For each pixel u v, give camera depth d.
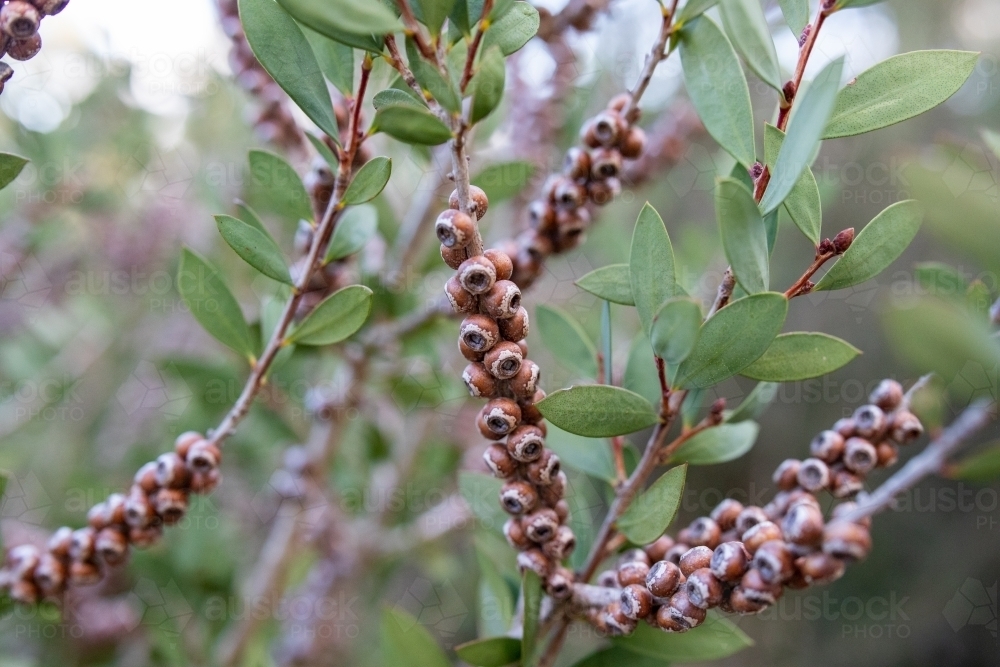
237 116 0.56
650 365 0.31
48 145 0.50
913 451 0.62
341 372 0.44
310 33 0.27
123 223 0.55
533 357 0.58
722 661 0.65
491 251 0.25
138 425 0.58
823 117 0.23
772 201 0.24
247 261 0.28
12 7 0.25
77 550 0.30
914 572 0.64
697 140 0.46
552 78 0.41
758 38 0.25
